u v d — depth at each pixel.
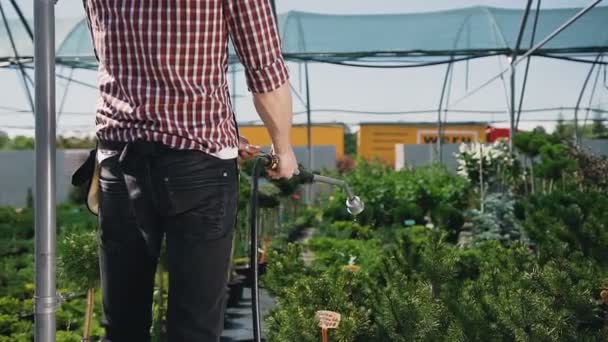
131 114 1.40
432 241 2.99
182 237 1.42
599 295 2.82
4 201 20.39
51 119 1.52
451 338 2.51
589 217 3.31
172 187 1.39
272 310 2.99
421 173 14.84
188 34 1.38
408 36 13.30
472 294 2.79
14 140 35.38
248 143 1.66
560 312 2.54
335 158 23.03
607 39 12.77
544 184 10.62
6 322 4.63
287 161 1.60
